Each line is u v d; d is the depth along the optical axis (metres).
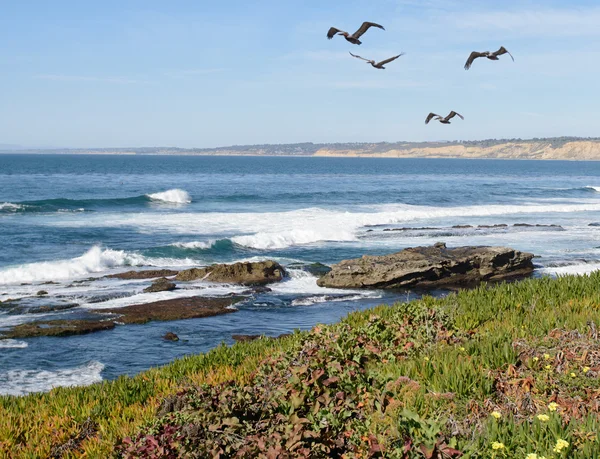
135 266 33.97
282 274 31.56
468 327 11.18
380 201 70.38
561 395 7.49
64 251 36.62
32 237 40.53
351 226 48.75
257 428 7.41
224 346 13.29
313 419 7.24
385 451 6.39
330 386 8.22
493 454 6.13
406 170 187.25
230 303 25.56
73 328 20.95
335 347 9.71
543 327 10.17
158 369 12.38
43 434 9.27
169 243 39.84
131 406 9.91
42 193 73.56
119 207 58.06
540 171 189.88
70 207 55.78
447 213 59.47
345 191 82.62
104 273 32.16
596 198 81.69
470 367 8.10
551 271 33.28
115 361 18.03
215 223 48.41
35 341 19.83
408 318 11.45
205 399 8.30
